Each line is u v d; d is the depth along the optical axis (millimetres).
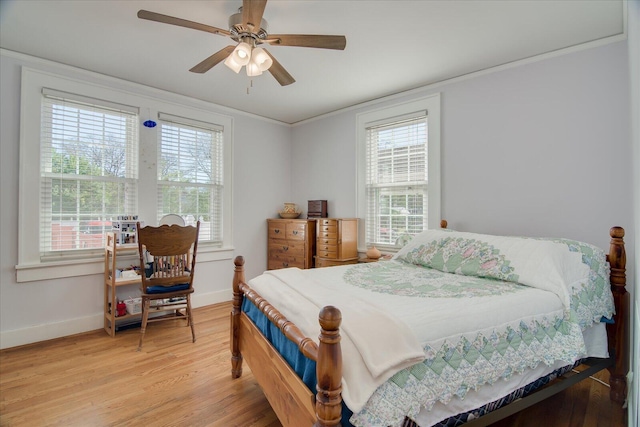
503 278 1854
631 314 1848
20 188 2576
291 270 2076
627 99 2127
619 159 2158
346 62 2666
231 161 3926
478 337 1255
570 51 2363
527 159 2549
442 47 2420
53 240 2754
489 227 2742
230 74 2943
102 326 2963
